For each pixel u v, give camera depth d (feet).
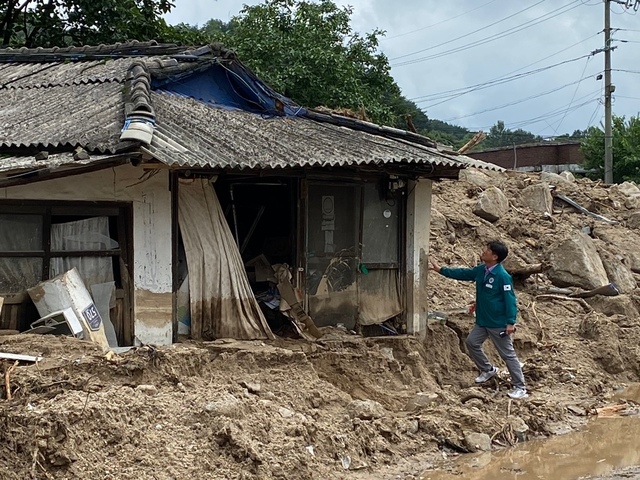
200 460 19.48
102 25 60.49
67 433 18.47
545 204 55.88
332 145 30.48
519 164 120.47
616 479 22.70
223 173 28.73
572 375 34.09
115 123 27.40
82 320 24.61
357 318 32.48
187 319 28.32
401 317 33.55
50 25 61.31
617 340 38.01
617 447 25.98
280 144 29.48
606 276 47.11
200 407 21.31
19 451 18.11
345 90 68.03
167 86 34.60
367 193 32.53
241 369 25.63
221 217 28.91
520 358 35.96
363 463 22.56
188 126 29.50
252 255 33.35
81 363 22.11
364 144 31.60
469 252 47.57
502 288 30.12
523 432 26.68
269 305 30.68
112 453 18.99
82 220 26.45
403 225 33.42
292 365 26.61
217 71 36.24
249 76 36.14
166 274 27.32
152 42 38.73
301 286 30.83
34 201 25.50
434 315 36.22
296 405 24.29
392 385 29.19
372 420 24.81
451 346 34.24
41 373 21.09
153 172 26.94
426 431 25.45
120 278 27.07
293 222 30.96
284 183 31.17
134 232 26.81
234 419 20.99
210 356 25.41
